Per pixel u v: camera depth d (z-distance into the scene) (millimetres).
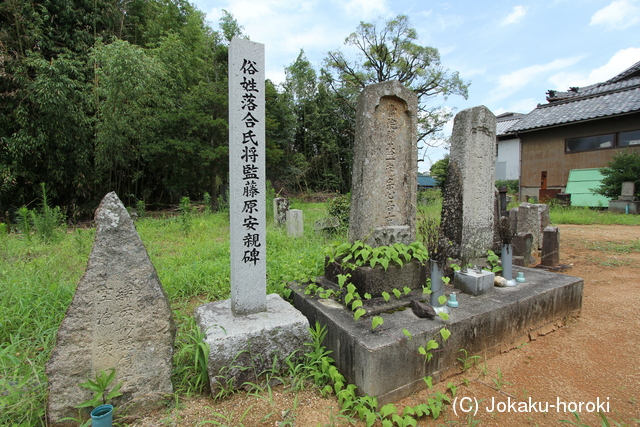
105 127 11195
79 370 1986
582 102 15258
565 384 2523
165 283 4020
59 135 10602
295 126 26844
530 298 3215
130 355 2104
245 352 2379
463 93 18797
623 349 2986
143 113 12773
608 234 8305
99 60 11070
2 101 10055
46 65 9883
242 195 2643
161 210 16500
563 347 3078
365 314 2754
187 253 5855
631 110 12211
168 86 14359
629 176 11922
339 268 3436
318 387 2428
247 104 2629
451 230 4117
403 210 3730
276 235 7223
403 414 2125
